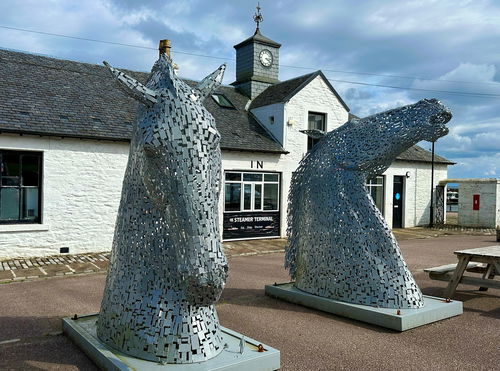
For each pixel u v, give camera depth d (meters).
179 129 3.14
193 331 3.73
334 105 16.91
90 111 12.55
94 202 11.88
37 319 5.73
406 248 13.31
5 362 4.23
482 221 21.00
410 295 5.65
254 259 11.15
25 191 11.06
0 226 10.48
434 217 21.67
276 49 18.84
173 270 3.71
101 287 7.77
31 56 14.17
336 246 6.03
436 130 5.76
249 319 5.73
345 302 5.85
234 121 16.14
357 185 6.03
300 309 6.18
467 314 6.10
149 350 3.70
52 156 11.22
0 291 7.43
